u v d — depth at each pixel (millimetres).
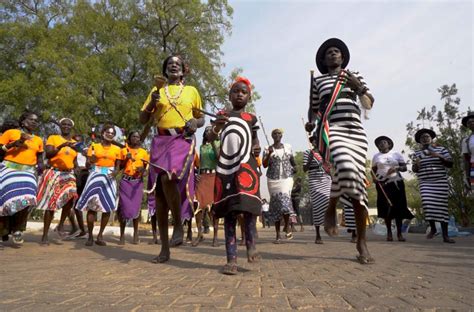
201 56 21156
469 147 7988
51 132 21234
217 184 3752
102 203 7293
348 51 4910
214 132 3887
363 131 4445
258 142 4027
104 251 6316
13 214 6664
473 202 12383
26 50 20641
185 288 2930
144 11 21500
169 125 4527
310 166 7969
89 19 19750
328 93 4625
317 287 2924
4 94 18000
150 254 5844
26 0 22219
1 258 5219
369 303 2391
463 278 3322
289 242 8180
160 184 4504
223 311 2221
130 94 21438
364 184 4316
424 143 8883
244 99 4008
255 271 3824
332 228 4465
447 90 13758
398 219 8531
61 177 7430
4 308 2324
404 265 4191
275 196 7797
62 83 17297
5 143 6578
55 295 2697
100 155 7469
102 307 2332
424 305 2336
